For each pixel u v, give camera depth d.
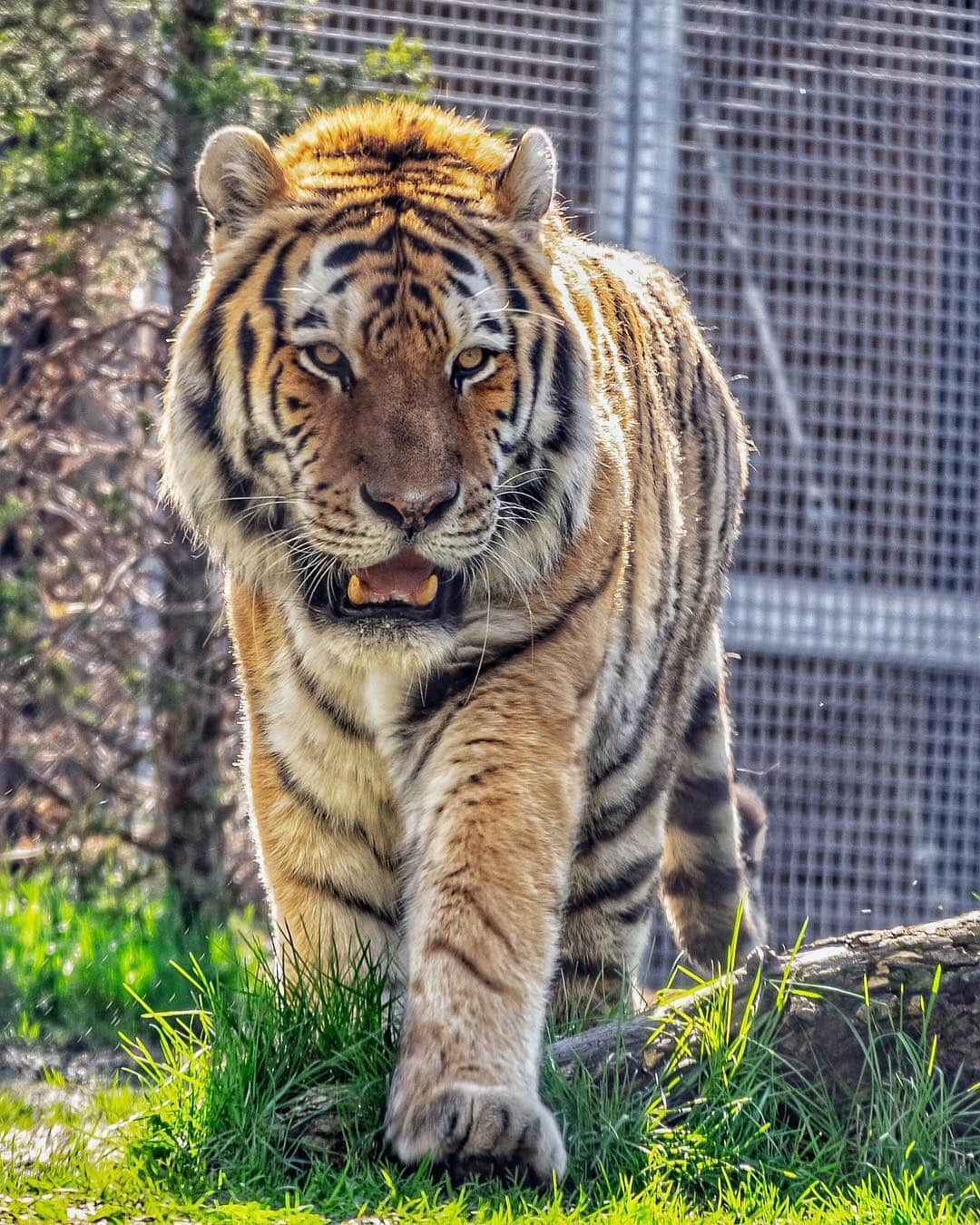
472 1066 7.21
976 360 21.56
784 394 19.97
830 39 20.36
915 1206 6.73
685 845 12.46
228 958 10.70
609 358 9.58
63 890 16.78
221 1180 6.93
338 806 8.56
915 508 20.81
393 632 7.93
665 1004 8.01
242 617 8.92
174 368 8.69
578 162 18.45
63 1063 11.91
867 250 19.83
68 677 16.64
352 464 7.91
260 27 16.64
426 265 8.20
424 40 19.16
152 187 15.76
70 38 15.89
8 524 16.77
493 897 7.68
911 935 7.82
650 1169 7.11
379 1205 6.61
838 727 19.89
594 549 8.64
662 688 10.38
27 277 16.69
